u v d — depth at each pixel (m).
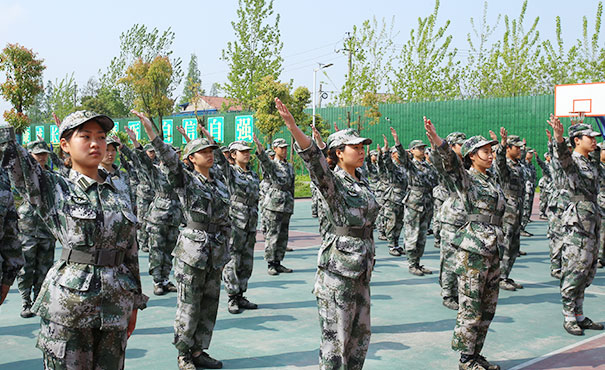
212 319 4.75
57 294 2.94
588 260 5.77
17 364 4.77
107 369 3.06
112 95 56.38
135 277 3.24
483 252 4.57
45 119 75.81
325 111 33.12
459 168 4.68
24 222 6.24
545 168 14.22
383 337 5.58
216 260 4.66
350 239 3.85
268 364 4.78
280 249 8.73
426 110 30.08
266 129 28.17
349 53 33.66
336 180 3.83
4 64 21.72
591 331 5.85
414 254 8.64
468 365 4.60
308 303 6.89
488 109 28.38
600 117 20.42
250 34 32.72
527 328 5.93
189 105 68.50
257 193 6.80
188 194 4.66
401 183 10.32
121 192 3.24
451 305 6.69
